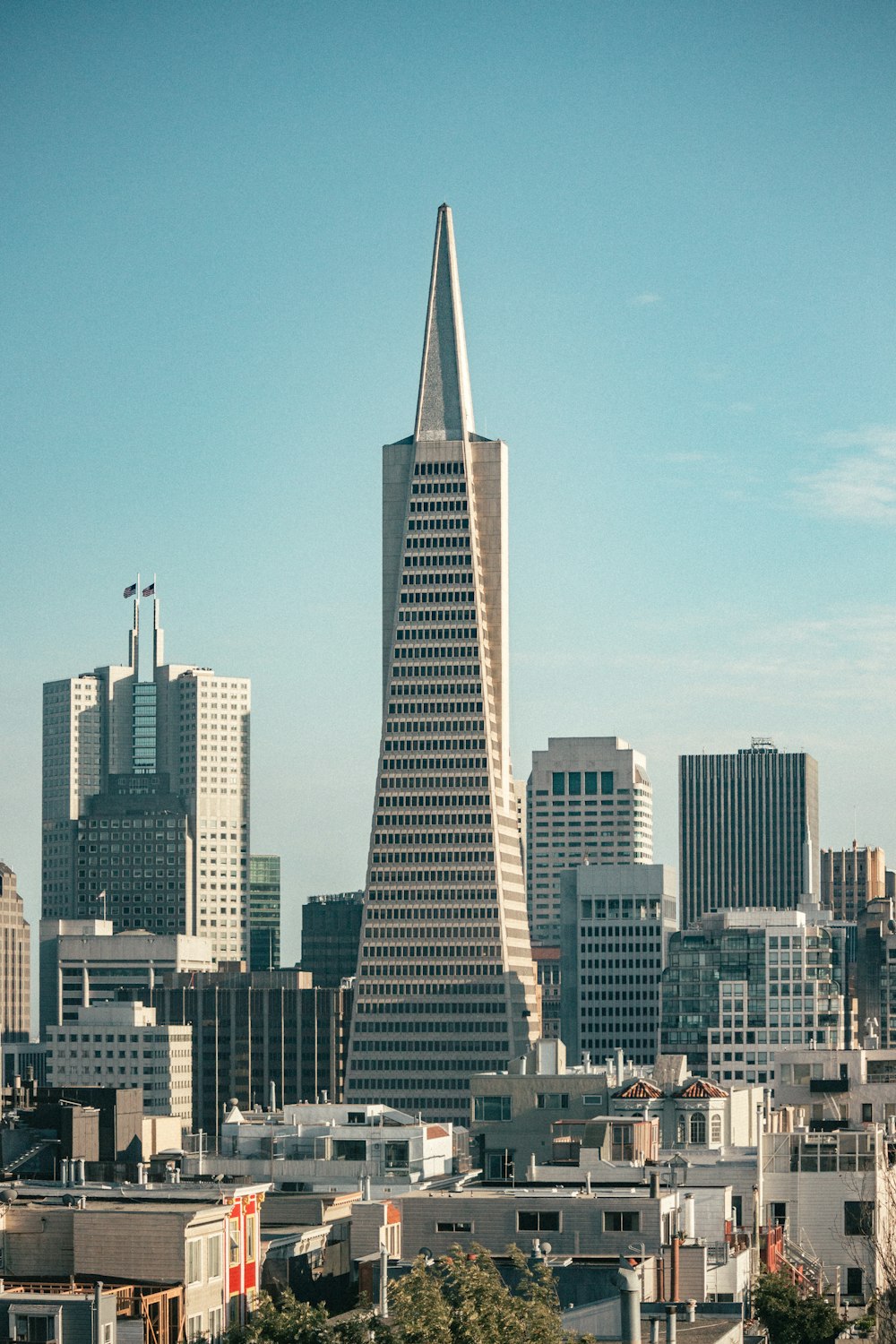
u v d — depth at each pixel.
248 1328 172.25
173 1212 183.00
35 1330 165.50
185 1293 180.12
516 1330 172.38
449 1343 171.12
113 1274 181.50
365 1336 172.00
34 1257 182.62
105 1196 198.75
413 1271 180.38
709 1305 197.00
